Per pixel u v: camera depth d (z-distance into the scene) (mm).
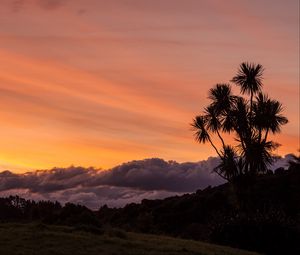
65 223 24516
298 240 22234
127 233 23234
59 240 16781
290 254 22016
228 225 23438
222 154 32656
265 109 32531
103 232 20812
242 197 31875
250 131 32688
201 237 29297
